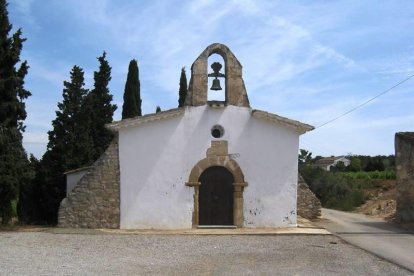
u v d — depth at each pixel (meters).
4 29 17.50
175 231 15.52
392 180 37.88
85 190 16.05
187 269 9.91
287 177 16.59
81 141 23.12
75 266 9.95
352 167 57.19
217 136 16.61
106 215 15.98
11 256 10.95
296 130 16.67
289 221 16.48
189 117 16.44
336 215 24.48
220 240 13.91
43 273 9.19
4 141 16.78
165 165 16.22
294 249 12.63
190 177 16.27
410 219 19.19
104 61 26.36
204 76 16.67
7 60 17.53
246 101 16.75
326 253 12.14
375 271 10.09
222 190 16.48
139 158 16.16
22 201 21.97
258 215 16.39
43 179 22.41
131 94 28.55
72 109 23.48
